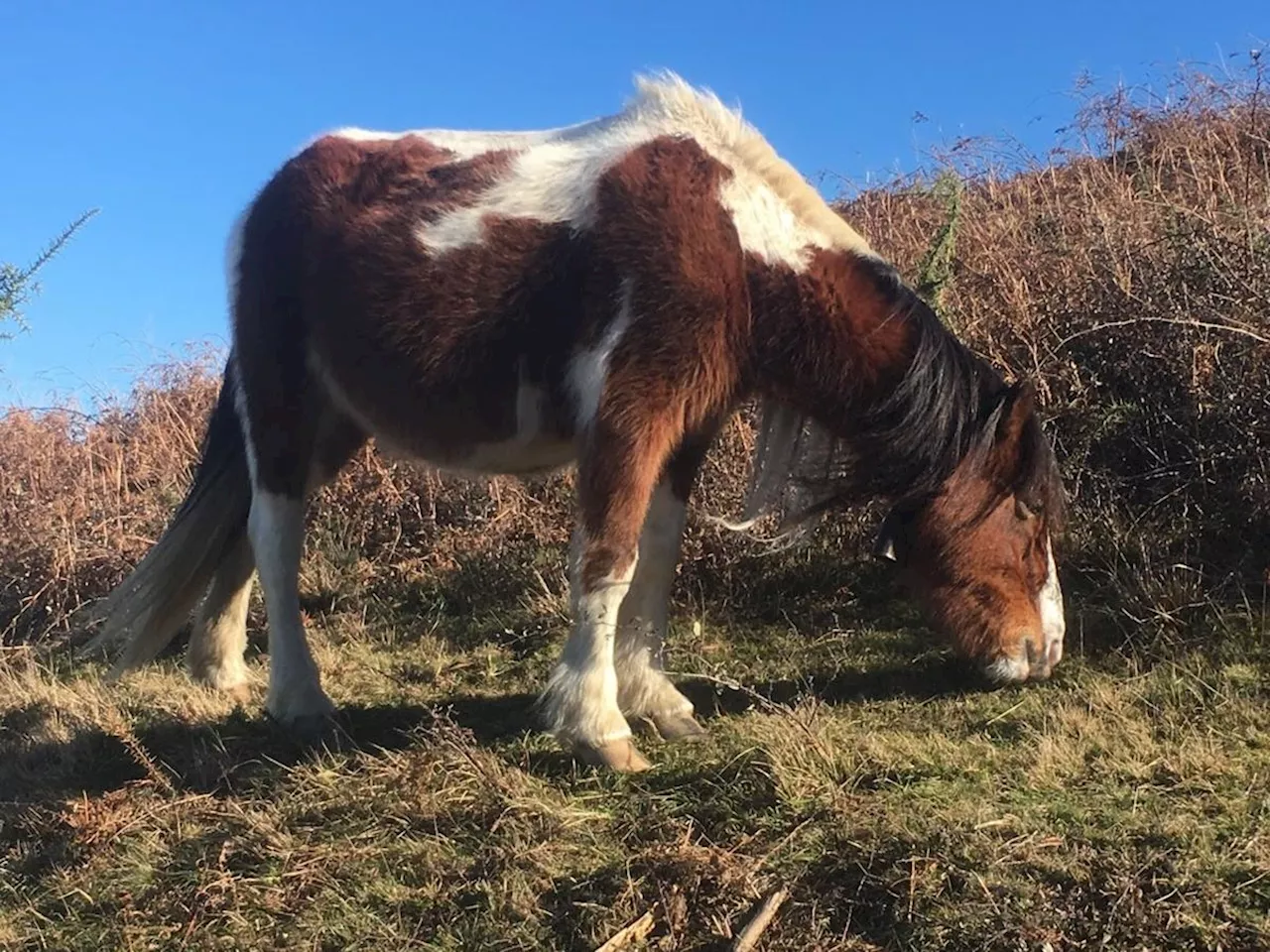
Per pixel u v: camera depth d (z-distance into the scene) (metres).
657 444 3.35
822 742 3.16
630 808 3.05
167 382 7.54
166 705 4.35
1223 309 4.53
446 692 4.38
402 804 3.14
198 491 4.43
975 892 2.39
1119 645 3.92
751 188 3.46
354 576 5.79
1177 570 4.15
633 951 2.42
